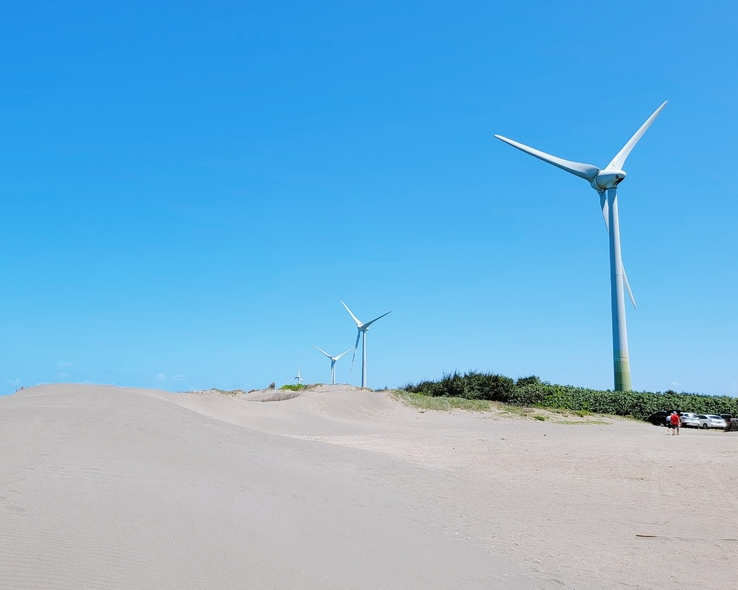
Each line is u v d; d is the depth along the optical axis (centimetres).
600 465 2114
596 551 1102
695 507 1495
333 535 941
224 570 688
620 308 5231
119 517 771
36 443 1046
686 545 1161
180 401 3170
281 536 866
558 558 1039
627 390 5200
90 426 1267
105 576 604
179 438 1416
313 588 700
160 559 674
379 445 2602
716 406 4941
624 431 3828
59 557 618
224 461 1292
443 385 5328
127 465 1050
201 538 770
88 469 964
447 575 865
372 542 954
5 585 540
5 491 775
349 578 764
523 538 1155
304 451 1811
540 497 1567
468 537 1116
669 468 2061
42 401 1573
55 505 762
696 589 925
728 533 1252
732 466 2114
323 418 3647
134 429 1354
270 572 717
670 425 4106
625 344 5216
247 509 955
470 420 4050
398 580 798
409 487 1532
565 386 5353
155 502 868
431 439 2939
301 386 5578
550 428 3803
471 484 1680
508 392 5094
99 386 1972
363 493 1351
